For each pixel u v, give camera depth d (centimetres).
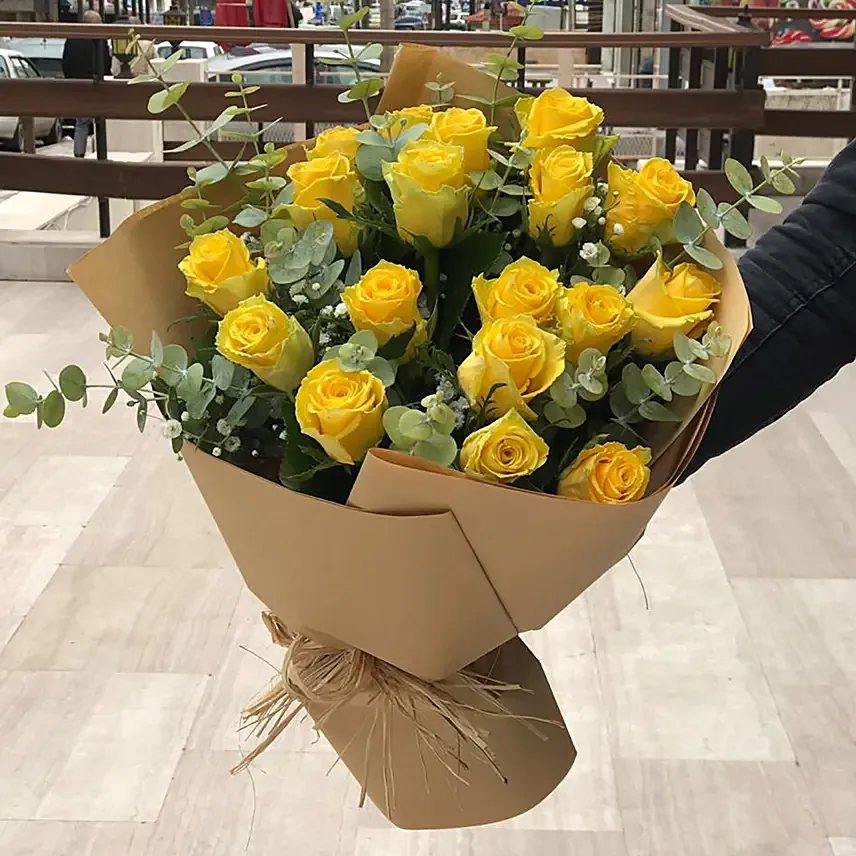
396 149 77
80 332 407
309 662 84
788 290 86
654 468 76
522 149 79
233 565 258
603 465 68
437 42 387
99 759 201
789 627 237
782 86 579
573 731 208
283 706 89
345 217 76
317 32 410
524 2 354
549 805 192
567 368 70
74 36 412
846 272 86
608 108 433
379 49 85
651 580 253
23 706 213
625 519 68
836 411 339
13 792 193
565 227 76
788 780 197
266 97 426
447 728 86
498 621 77
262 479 70
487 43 382
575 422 70
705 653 229
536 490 71
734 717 211
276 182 82
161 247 83
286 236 75
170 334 83
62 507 282
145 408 75
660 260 74
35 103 428
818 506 284
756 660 227
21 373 367
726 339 70
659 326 71
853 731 207
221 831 186
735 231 75
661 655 228
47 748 203
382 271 70
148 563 259
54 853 182
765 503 285
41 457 307
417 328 71
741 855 182
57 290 457
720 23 443
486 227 81
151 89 428
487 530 68
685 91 432
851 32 560
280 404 73
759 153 558
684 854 182
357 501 67
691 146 525
